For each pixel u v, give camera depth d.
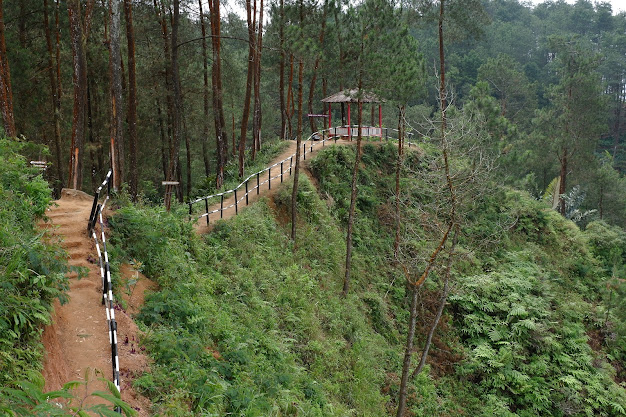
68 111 27.48
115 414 4.54
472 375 19.09
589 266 29.22
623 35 87.62
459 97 67.06
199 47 27.95
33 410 4.18
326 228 21.73
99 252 9.88
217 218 17.97
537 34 97.81
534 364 19.36
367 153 28.64
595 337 23.25
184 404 8.10
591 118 38.94
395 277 22.44
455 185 15.00
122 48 26.62
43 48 27.53
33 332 6.92
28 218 9.79
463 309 21.58
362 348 17.16
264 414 9.37
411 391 16.78
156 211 13.86
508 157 21.80
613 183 42.47
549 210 32.59
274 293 15.75
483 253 25.42
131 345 8.69
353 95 18.81
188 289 11.65
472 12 28.44
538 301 22.20
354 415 13.84
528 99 57.16
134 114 20.28
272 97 55.34
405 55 19.06
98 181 29.75
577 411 18.39
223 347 10.98
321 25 18.72
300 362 13.99
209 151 39.41
